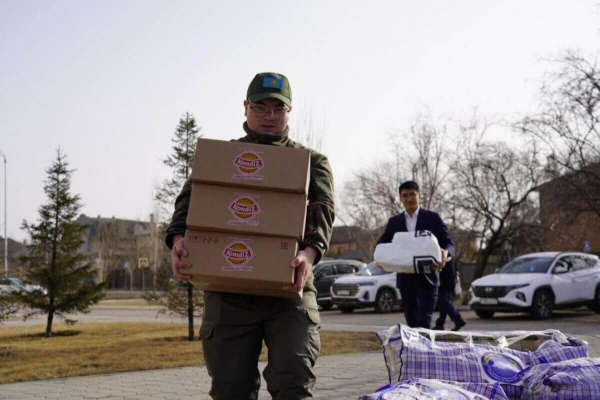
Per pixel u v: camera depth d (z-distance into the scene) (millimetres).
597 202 25094
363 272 21203
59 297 14234
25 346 11328
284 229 2980
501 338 4027
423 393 3066
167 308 12148
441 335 4035
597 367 3348
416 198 7055
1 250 36438
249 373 3268
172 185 11422
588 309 19609
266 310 3236
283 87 3432
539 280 16234
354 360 8750
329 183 3365
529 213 29766
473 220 28531
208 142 3084
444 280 10672
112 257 61812
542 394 3330
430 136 40906
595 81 24172
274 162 3045
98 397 6523
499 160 28250
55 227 14547
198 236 3018
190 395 6547
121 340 11680
